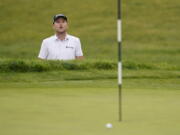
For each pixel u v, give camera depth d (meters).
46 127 15.37
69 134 14.44
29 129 15.08
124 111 18.16
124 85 26.45
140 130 15.03
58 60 32.03
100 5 132.50
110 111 18.11
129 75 30.95
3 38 115.94
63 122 16.12
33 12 130.25
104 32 117.19
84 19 125.25
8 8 133.12
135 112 18.03
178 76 31.88
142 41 111.19
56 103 19.73
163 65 37.34
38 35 117.88
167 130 15.04
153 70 34.12
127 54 97.69
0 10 132.00
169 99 21.05
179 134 14.48
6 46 108.50
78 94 22.25
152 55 96.62
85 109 18.47
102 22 123.12
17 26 123.12
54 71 30.86
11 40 114.44
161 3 132.00
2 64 30.75
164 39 111.88
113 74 31.03
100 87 25.09
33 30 121.00
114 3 133.88
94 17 126.31
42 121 16.25
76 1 135.38
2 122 16.06
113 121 16.38
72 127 15.39
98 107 18.97
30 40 114.69
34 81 28.17
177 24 121.06
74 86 25.36
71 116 17.09
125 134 14.47
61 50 32.53
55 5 133.50
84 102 20.03
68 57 32.66
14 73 30.03
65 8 130.88
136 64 35.66
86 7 131.75
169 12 126.69
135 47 105.38
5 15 129.50
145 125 15.78
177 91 23.77
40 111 17.95
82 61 32.94
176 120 16.61
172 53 99.38
